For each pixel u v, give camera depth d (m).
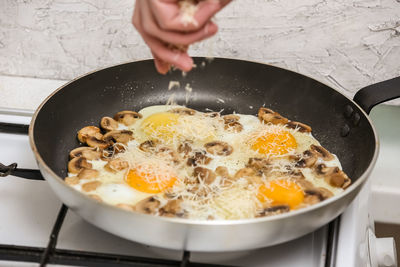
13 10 0.77
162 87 0.76
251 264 0.60
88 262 0.56
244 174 0.65
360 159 0.67
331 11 0.76
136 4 0.54
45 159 0.66
